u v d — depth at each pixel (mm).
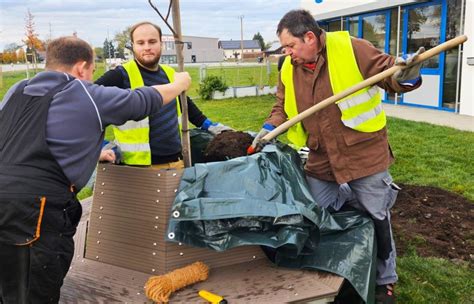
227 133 3287
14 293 1961
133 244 2400
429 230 4012
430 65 10445
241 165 2396
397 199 4680
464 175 5535
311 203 2373
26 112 1946
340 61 2553
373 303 2486
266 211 2180
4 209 1827
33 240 1859
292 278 2291
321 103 2500
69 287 2254
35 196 1852
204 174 2309
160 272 2328
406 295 3107
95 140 1987
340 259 2396
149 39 2838
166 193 2297
